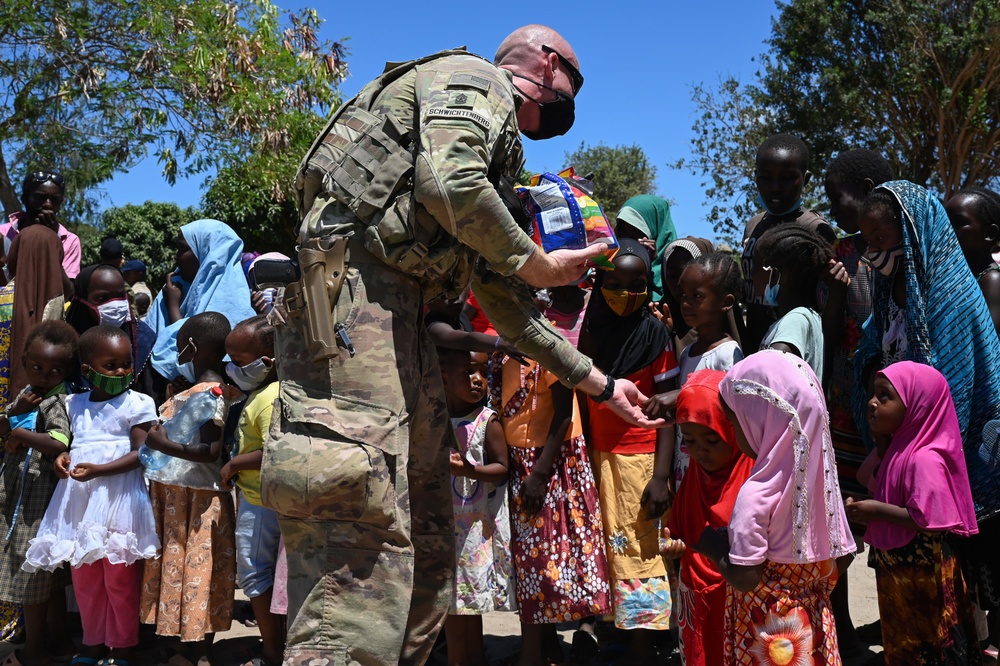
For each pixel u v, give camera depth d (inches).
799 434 113.1
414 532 115.0
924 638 130.2
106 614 172.1
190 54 528.1
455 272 109.3
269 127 545.3
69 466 170.9
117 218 968.3
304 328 101.0
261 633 169.9
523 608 161.2
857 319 164.4
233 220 863.1
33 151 548.4
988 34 788.6
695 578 126.8
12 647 183.8
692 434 127.7
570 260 105.7
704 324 153.9
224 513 172.7
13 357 201.8
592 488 163.0
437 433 114.0
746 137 930.7
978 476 139.1
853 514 130.0
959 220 156.0
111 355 174.6
